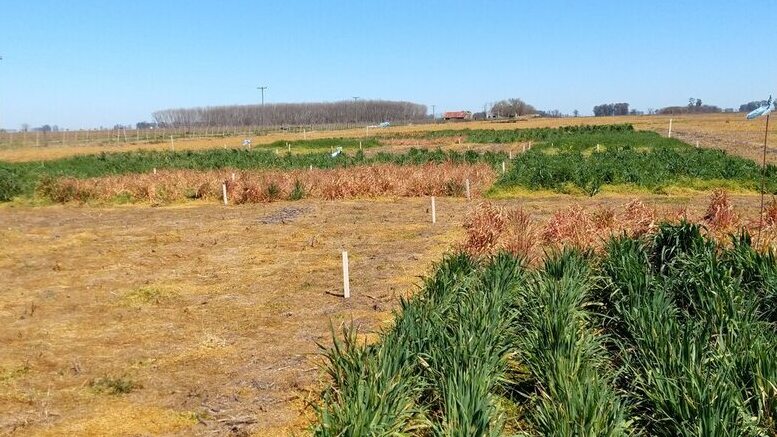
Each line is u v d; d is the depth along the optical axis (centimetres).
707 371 544
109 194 2405
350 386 547
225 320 925
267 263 1291
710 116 12369
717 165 2400
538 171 2338
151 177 2550
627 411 547
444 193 2275
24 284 1155
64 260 1355
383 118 16188
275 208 2102
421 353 600
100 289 1112
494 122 11675
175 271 1239
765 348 583
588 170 2319
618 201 2016
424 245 1412
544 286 761
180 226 1789
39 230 1756
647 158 2697
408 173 2466
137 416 628
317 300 1008
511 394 630
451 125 10612
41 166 3588
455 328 653
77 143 7719
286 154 4278
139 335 869
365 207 2064
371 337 816
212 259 1342
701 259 821
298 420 608
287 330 869
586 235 1216
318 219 1834
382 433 489
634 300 723
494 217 1363
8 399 670
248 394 670
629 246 916
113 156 4319
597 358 642
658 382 533
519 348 690
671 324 623
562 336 609
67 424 614
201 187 2388
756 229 1241
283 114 15812
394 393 527
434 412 585
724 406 480
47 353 802
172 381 710
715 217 1348
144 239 1593
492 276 829
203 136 9106
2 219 1989
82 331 891
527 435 517
